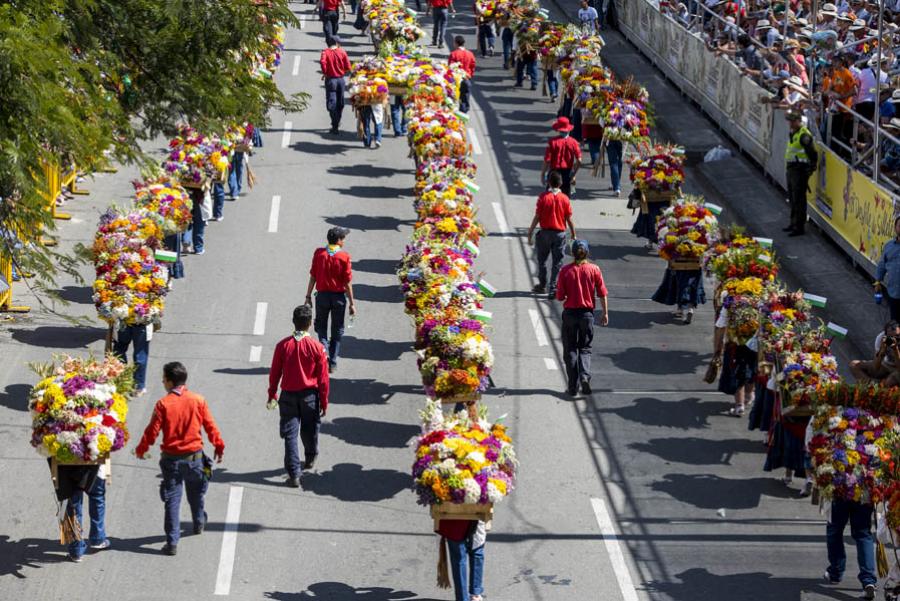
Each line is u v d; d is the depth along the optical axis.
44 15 16.36
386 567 15.26
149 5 19.94
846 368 21.41
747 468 18.17
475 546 14.10
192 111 20.47
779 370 17.19
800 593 14.98
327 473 17.53
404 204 29.42
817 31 28.58
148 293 19.06
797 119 26.58
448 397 17.14
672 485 17.59
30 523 15.96
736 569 15.50
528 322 23.22
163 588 14.57
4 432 18.28
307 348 16.81
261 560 15.29
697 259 22.98
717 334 19.59
